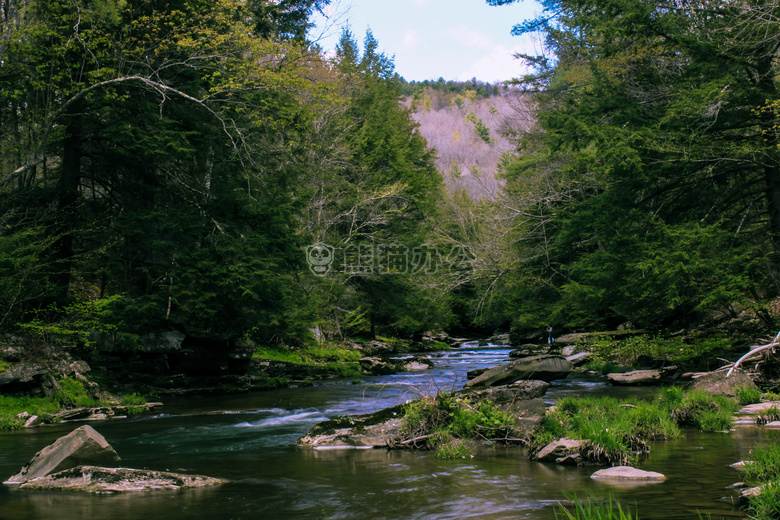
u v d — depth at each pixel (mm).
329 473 6488
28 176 16047
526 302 34844
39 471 6414
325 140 30375
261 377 18188
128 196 17297
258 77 16453
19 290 12609
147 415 12242
